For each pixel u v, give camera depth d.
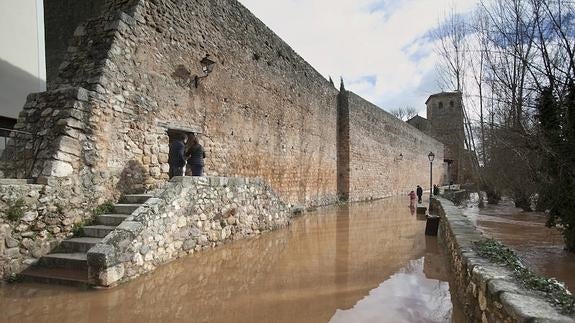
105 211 6.09
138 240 5.19
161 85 7.87
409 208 17.95
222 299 4.46
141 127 7.22
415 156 34.31
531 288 2.81
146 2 7.58
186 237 6.45
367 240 8.84
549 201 6.86
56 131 5.62
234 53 10.83
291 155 14.58
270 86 13.01
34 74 8.68
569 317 2.17
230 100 10.52
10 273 4.61
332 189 19.25
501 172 13.52
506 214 14.80
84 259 4.82
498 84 9.66
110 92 6.48
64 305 4.05
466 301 3.93
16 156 5.73
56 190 5.30
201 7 9.41
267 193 9.70
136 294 4.47
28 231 4.86
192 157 7.98
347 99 20.72
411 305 4.45
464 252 4.24
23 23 8.45
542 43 6.85
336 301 4.55
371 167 24.00
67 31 10.77
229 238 7.82
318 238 8.88
